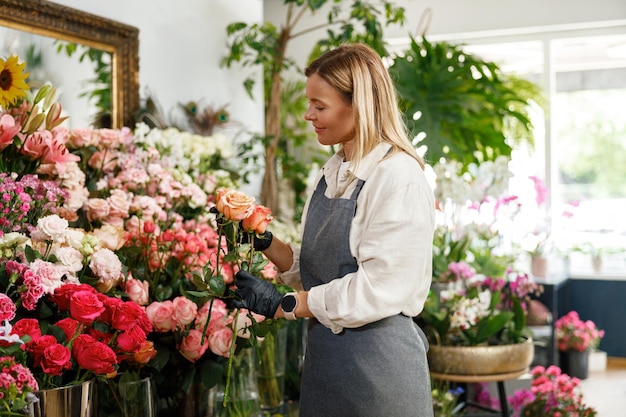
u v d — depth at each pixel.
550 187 6.52
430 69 4.97
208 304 2.29
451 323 3.61
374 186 1.91
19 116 2.27
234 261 1.92
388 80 2.00
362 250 1.87
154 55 3.50
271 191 4.35
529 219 6.26
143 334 1.89
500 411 4.01
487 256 4.34
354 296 1.83
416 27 6.51
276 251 2.17
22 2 2.65
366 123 1.93
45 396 1.67
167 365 2.28
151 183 2.77
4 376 1.48
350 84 1.95
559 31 6.44
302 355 3.23
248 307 1.89
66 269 1.90
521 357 3.57
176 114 3.66
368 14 4.46
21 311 1.91
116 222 2.47
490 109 5.10
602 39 6.54
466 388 4.43
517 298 3.84
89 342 1.76
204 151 3.26
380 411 1.90
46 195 2.18
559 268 6.63
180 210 2.95
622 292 6.47
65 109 2.90
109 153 2.76
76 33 2.94
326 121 1.97
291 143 6.62
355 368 1.90
